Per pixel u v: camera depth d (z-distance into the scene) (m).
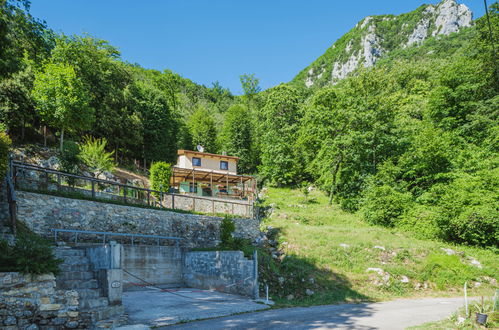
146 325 9.14
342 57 180.50
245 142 60.44
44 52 34.31
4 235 10.57
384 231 28.14
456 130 34.78
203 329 8.87
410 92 52.47
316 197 42.75
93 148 30.62
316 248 21.41
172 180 35.75
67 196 15.03
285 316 11.01
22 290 7.84
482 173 27.78
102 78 42.44
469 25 157.38
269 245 21.92
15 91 29.31
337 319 10.63
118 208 16.78
